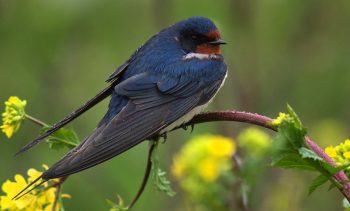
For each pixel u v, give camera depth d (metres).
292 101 15.08
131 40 14.50
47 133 7.89
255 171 7.88
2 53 14.13
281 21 15.22
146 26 14.41
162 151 13.05
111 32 14.36
